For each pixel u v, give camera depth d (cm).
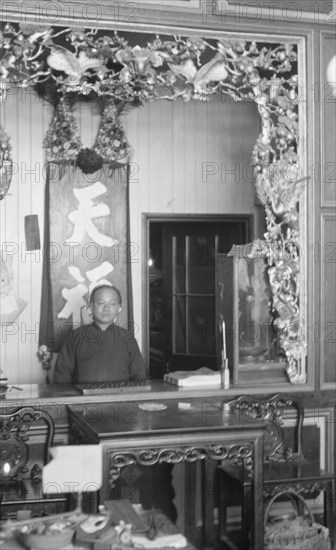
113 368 629
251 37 587
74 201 755
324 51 601
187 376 584
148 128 780
